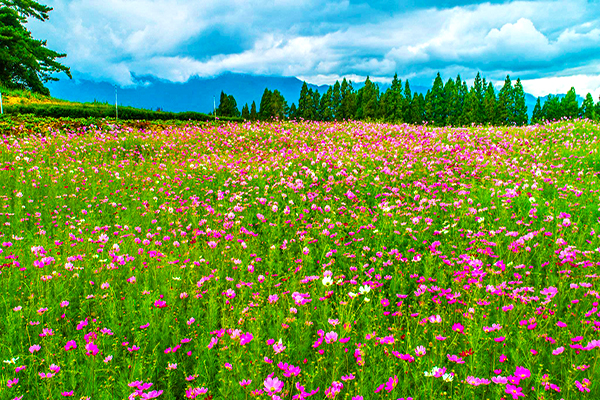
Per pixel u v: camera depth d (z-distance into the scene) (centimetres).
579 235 562
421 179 916
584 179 888
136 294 435
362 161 1083
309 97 6366
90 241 581
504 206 677
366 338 329
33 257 501
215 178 1016
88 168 1091
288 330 366
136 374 297
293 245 617
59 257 494
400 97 5938
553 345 328
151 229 697
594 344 297
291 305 412
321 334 344
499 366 315
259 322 371
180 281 464
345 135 1611
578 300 388
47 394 274
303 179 960
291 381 304
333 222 673
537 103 5794
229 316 392
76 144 1400
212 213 755
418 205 758
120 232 665
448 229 627
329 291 437
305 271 521
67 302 387
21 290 420
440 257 527
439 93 6166
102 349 331
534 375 293
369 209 758
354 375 304
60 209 766
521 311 376
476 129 1742
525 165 1026
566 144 1254
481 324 349
